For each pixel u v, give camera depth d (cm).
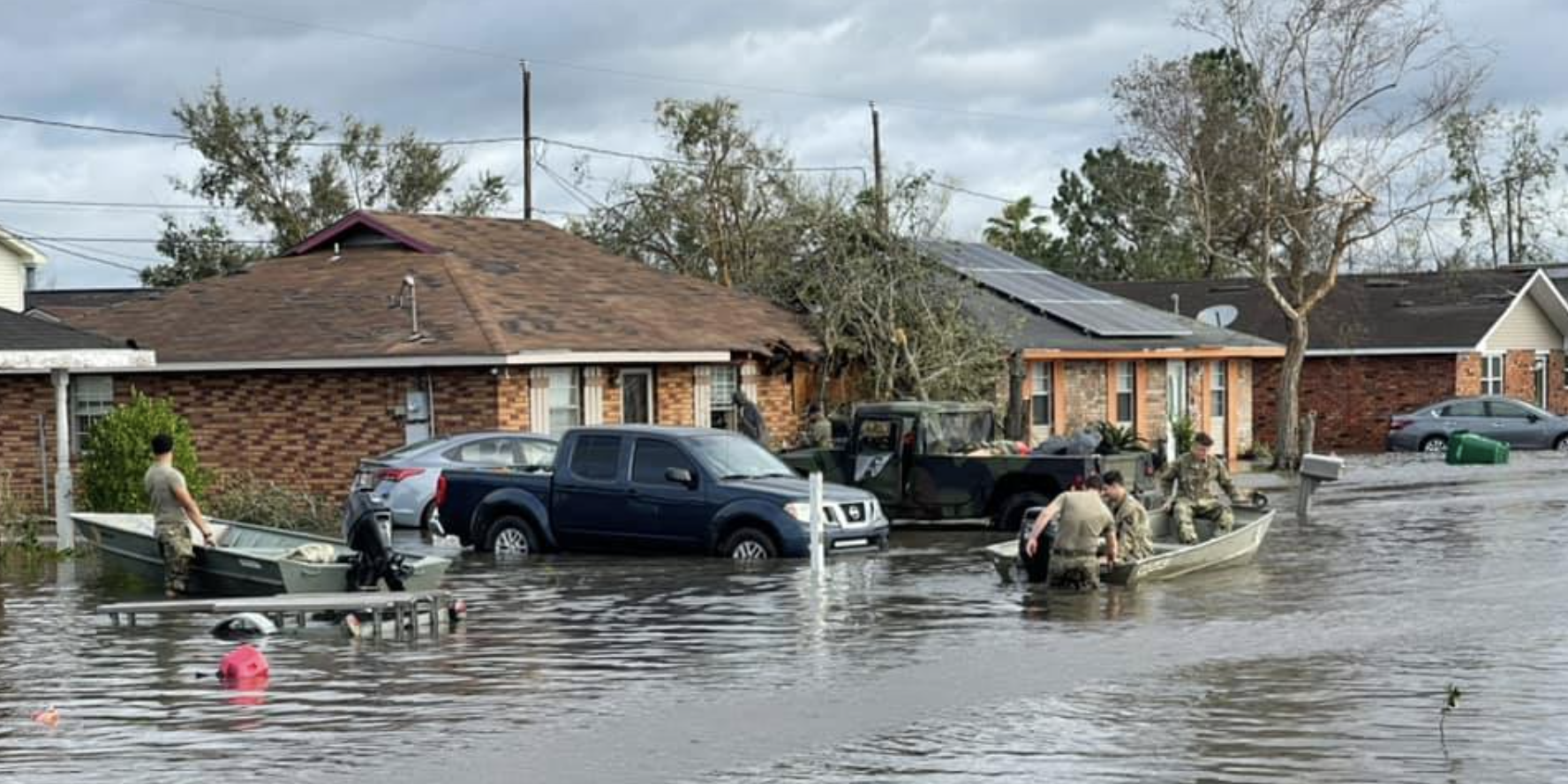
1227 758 1284
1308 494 3275
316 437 3531
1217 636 1870
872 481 3048
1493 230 8969
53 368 2858
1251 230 5169
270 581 2228
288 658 1788
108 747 1363
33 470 3616
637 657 1769
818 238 4388
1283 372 5028
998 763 1281
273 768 1288
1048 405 4656
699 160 5550
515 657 1777
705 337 3866
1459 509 3506
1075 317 4781
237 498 3231
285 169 6694
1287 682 1589
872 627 1956
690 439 2650
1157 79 5072
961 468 3002
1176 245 8475
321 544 2372
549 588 2316
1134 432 3406
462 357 3391
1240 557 2511
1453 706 1425
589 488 2667
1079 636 1880
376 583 2177
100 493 3055
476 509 2756
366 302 3700
